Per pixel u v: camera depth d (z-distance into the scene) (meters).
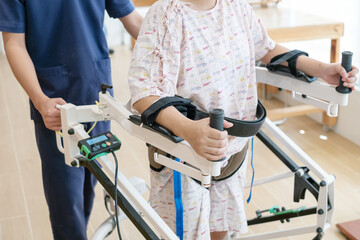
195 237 1.54
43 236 2.28
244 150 1.55
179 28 1.22
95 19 1.68
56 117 1.31
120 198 1.17
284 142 1.62
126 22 1.80
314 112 3.31
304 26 2.93
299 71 1.42
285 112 3.31
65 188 1.79
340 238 2.23
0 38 5.24
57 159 1.75
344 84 1.33
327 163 2.91
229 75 1.35
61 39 1.63
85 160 1.24
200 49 1.26
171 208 1.52
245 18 1.38
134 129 1.15
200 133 0.95
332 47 3.08
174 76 1.21
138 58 1.18
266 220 1.76
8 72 4.70
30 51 1.63
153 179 1.51
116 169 1.16
